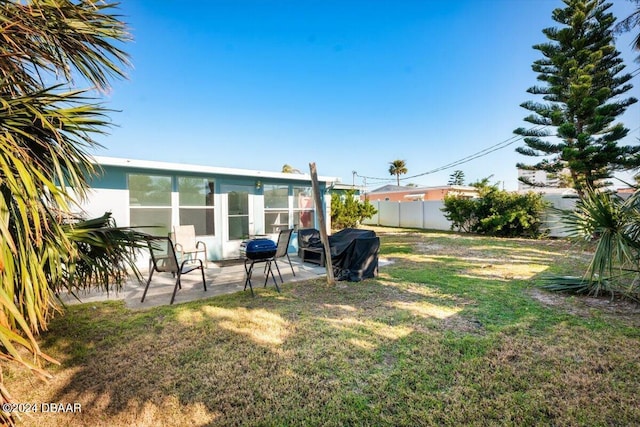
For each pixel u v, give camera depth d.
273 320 3.23
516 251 7.91
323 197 9.16
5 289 1.36
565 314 3.36
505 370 2.25
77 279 2.39
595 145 9.23
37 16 1.85
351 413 1.81
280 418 1.77
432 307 3.63
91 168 2.29
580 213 4.00
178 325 3.10
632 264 3.74
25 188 1.55
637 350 2.51
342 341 2.73
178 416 1.80
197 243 6.25
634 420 1.72
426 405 1.87
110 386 2.07
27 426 1.72
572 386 2.05
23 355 2.47
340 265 5.27
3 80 1.80
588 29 9.95
